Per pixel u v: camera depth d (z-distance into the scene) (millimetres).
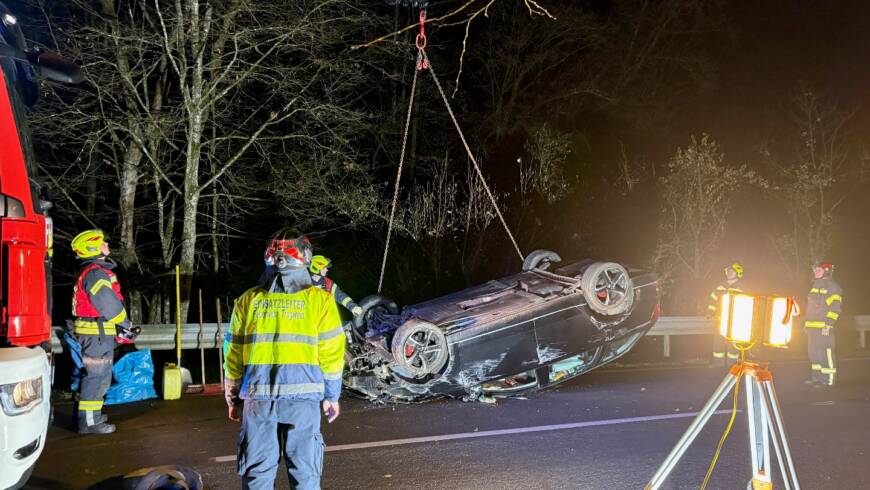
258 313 4102
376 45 14094
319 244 16219
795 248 18125
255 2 12305
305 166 13914
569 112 19844
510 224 16422
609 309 8516
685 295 15953
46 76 4898
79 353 7293
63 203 13664
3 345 3791
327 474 5820
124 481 5043
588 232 17266
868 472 5941
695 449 6559
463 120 18234
